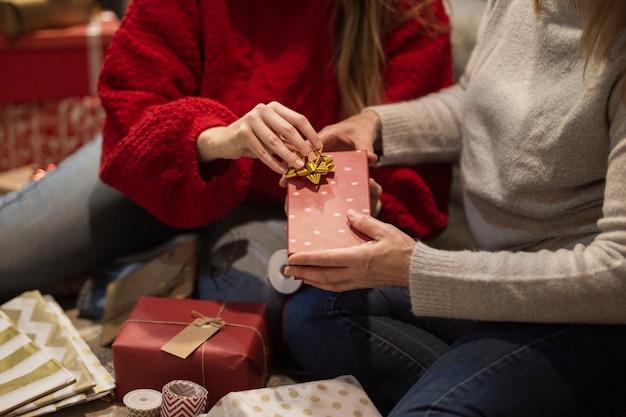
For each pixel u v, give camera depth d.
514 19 1.48
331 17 1.74
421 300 1.36
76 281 1.91
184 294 1.76
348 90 1.76
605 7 1.27
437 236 1.85
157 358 1.54
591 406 1.37
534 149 1.42
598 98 1.33
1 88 2.32
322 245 1.40
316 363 1.59
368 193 1.47
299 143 1.46
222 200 1.63
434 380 1.34
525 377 1.32
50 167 2.06
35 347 1.61
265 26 1.74
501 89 1.48
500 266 1.32
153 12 1.69
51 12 2.32
